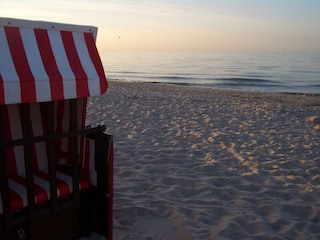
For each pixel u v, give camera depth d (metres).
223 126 8.28
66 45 2.70
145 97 13.18
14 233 2.73
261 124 8.62
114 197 4.09
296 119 9.45
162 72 42.22
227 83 27.67
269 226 3.59
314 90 23.42
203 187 4.47
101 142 2.96
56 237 2.98
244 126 8.33
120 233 3.34
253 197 4.25
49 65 2.55
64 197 2.91
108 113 9.43
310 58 82.38
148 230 3.40
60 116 3.30
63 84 2.56
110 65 60.72
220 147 6.45
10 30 2.46
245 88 24.19
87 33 2.85
